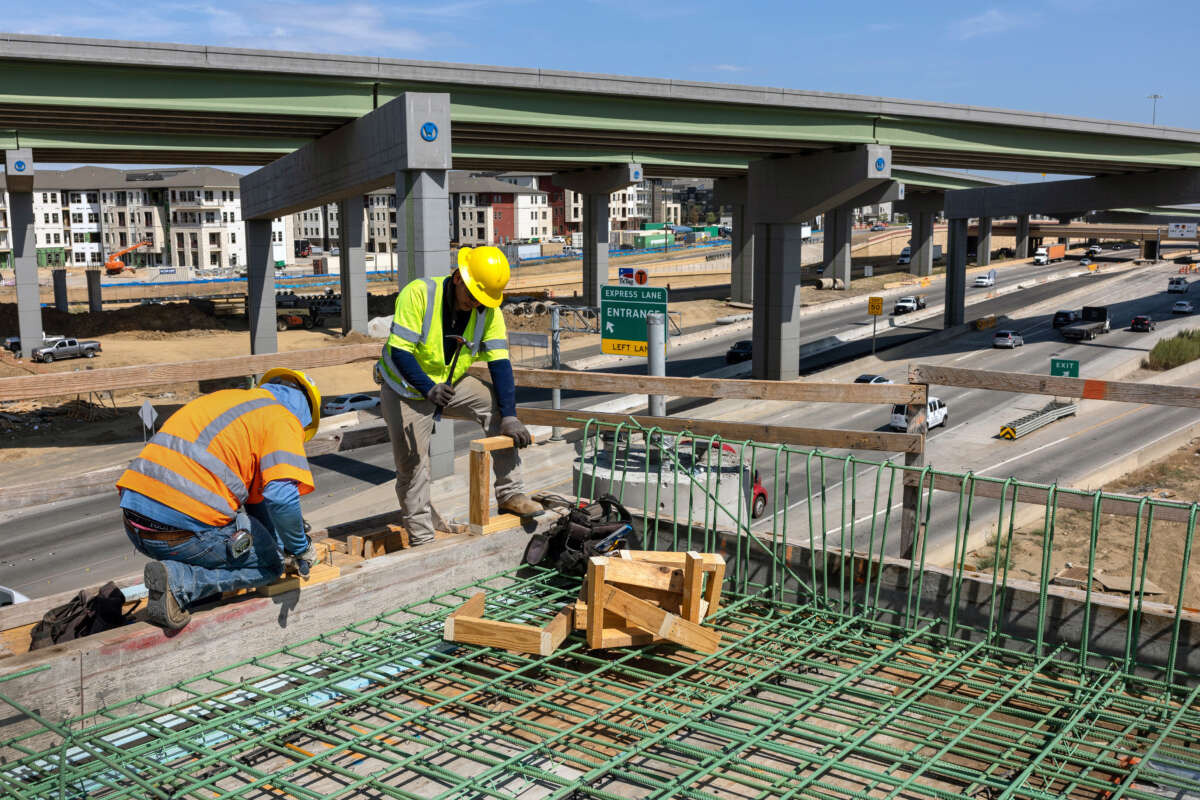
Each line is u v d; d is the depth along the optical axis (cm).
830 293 9556
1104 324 6825
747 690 460
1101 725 433
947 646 507
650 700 446
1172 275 10188
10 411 4494
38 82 2720
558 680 474
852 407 4606
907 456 617
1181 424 4328
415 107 2614
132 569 2469
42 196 14588
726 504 715
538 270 12344
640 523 636
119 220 14550
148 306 7456
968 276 10769
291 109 3055
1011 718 439
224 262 14225
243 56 2912
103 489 575
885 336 7038
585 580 493
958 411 4638
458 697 416
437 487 720
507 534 582
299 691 423
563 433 3581
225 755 375
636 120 3731
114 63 2752
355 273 6881
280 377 468
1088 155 4953
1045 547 478
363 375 5469
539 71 3416
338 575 495
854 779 393
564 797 371
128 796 362
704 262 12250
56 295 7031
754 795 376
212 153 4791
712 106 3878
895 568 545
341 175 3309
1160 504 460
